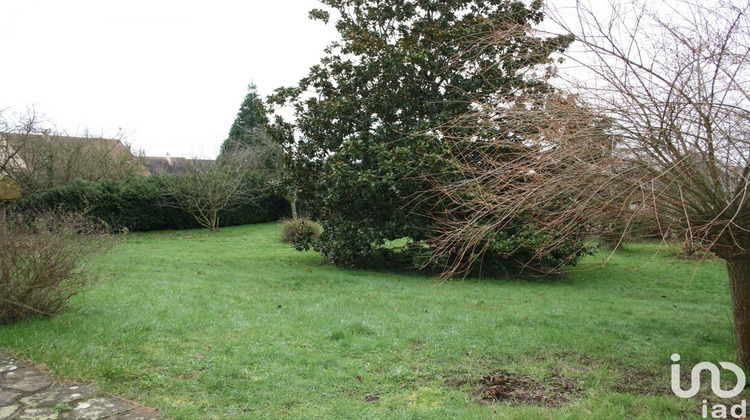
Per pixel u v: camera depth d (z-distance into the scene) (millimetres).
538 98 4027
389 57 10773
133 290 7230
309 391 3760
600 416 3293
